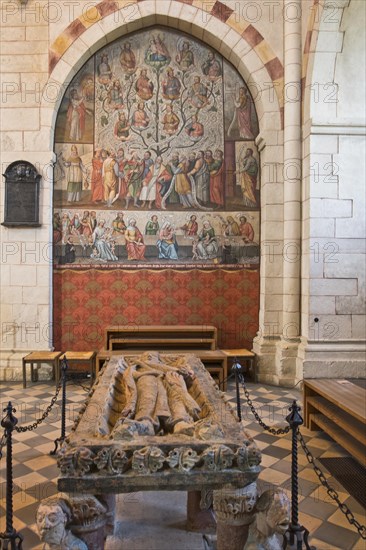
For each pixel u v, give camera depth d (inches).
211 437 104.0
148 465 96.6
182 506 137.4
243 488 102.3
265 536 103.2
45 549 99.9
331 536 123.9
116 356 193.5
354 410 163.3
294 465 110.7
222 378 279.6
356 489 150.8
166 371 159.5
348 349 282.5
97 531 102.4
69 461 95.6
